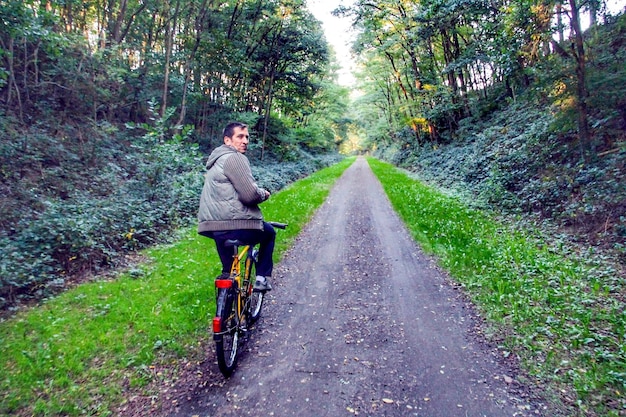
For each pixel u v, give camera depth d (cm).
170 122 1702
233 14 1994
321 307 483
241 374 336
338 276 601
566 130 892
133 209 789
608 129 823
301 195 1461
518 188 1020
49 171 927
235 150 354
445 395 302
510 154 1169
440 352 368
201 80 2072
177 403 297
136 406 293
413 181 1850
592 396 290
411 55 2291
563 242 666
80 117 1269
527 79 1592
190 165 1040
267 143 2727
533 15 895
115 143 1324
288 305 491
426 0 1636
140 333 399
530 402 290
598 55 831
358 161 5203
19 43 1107
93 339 385
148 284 539
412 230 863
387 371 338
